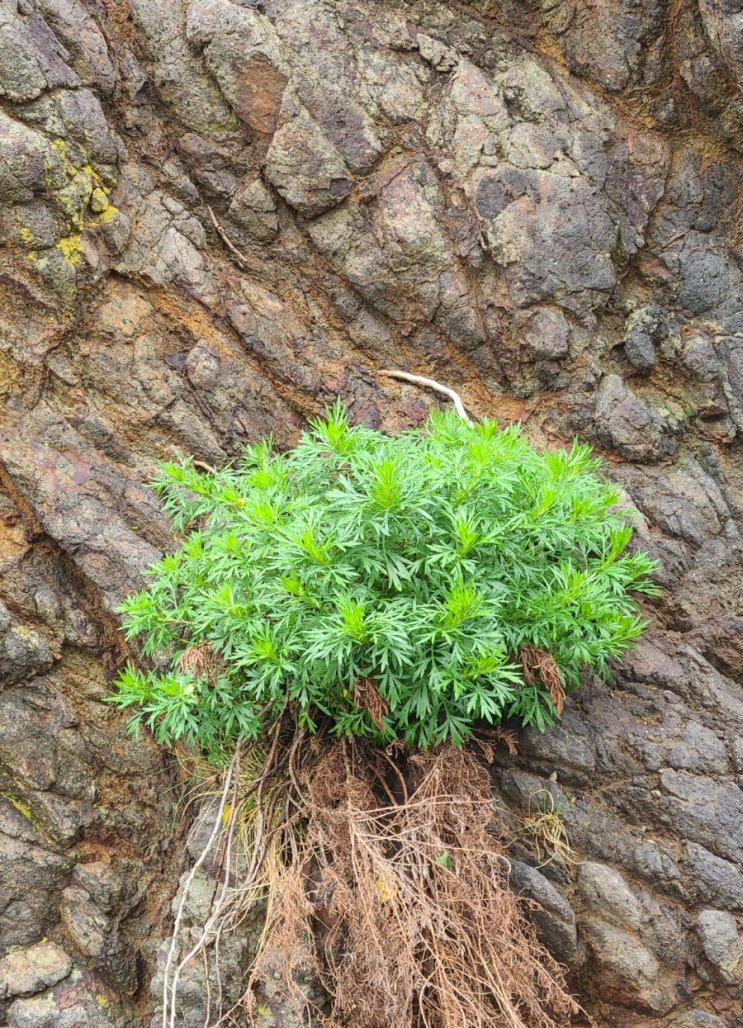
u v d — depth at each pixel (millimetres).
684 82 3492
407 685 2547
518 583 2693
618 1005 2805
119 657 3234
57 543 3180
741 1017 2711
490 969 2486
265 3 3455
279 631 2547
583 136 3545
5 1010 2803
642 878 2838
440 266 3521
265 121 3463
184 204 3518
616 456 3488
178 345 3447
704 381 3475
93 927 2945
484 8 3592
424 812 2547
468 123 3502
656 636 3207
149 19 3436
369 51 3500
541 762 2990
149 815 3156
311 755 2777
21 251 3141
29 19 3195
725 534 3344
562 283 3488
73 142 3219
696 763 2926
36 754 3010
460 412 3418
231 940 2723
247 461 3168
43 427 3217
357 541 2453
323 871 2537
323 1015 2619
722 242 3553
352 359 3596
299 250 3566
